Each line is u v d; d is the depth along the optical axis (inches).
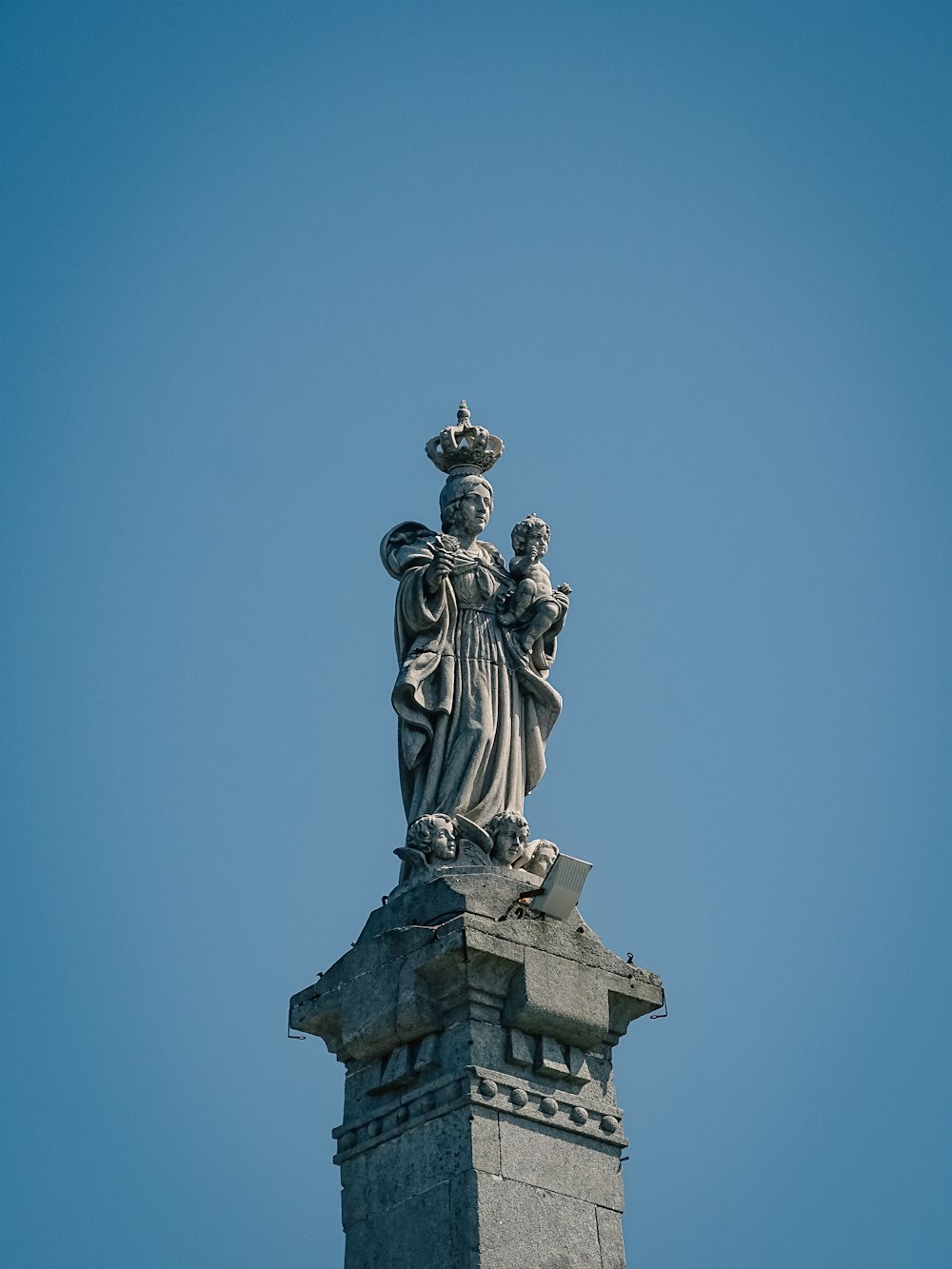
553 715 3951.8
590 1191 3575.3
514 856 3752.5
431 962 3585.1
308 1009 3747.5
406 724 3863.2
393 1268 3508.9
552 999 3599.9
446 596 3927.2
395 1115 3609.7
